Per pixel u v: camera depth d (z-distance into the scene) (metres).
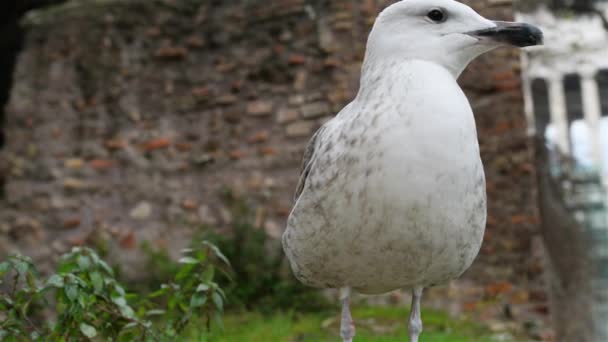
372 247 4.01
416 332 4.37
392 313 9.16
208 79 11.30
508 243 9.95
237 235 10.19
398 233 3.92
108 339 5.19
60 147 11.45
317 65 10.88
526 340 8.83
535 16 15.47
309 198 4.11
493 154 10.15
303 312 9.39
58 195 11.26
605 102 21.22
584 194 15.51
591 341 11.91
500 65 10.22
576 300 11.91
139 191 11.12
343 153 3.96
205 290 5.35
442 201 3.88
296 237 4.28
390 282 4.30
